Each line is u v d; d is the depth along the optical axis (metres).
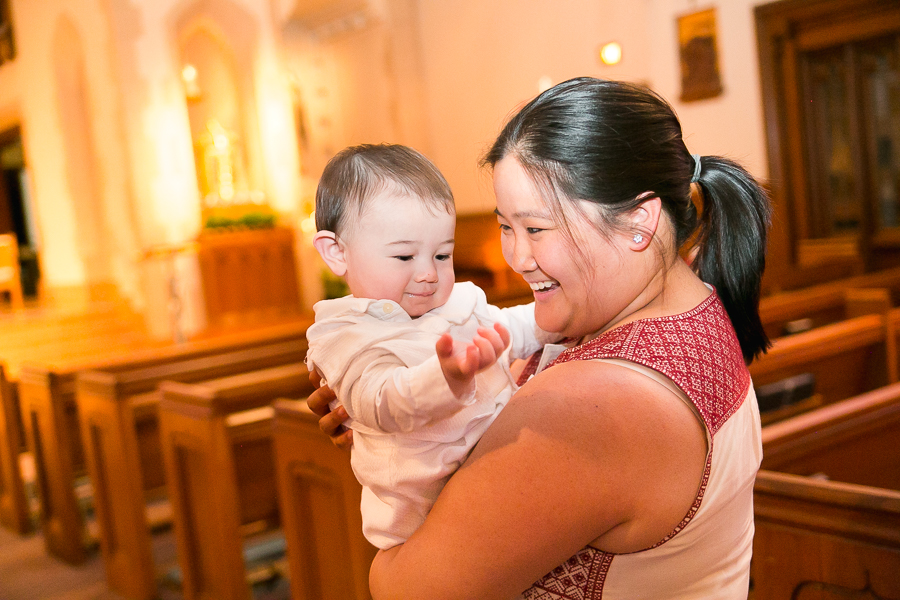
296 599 2.56
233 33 9.93
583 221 0.88
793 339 3.10
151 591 3.55
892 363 3.39
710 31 7.58
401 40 10.50
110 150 9.23
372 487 0.99
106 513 3.74
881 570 1.40
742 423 0.88
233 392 3.43
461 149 10.23
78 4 9.30
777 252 7.54
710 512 0.84
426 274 1.01
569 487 0.80
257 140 10.09
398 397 0.82
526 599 0.91
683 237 0.97
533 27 9.10
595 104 0.88
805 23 7.40
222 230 9.21
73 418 4.36
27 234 14.15
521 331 1.15
